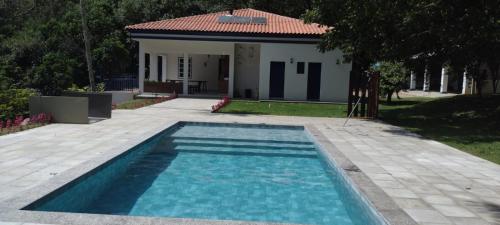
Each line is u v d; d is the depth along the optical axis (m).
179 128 14.13
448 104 20.56
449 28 13.84
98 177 7.57
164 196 7.26
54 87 25.78
